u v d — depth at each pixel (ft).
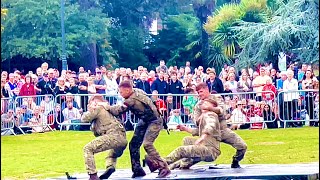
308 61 118.93
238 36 128.67
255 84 73.92
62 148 59.31
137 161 34.04
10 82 73.15
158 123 33.42
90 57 155.02
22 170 47.39
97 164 48.91
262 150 54.19
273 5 131.85
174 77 74.49
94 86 74.74
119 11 173.78
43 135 70.28
